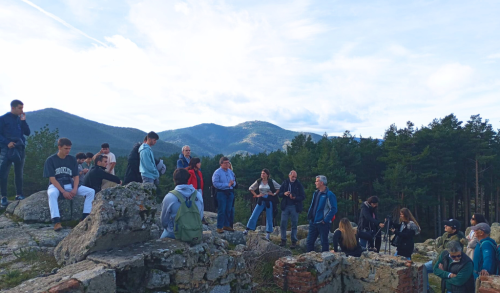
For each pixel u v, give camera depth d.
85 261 4.04
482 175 38.59
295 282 6.08
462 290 5.37
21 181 8.44
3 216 7.38
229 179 8.72
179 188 4.78
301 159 38.03
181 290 4.40
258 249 7.69
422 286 6.30
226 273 5.09
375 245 8.30
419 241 36.44
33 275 4.49
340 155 40.56
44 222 7.03
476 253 5.33
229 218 8.86
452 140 38.66
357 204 40.53
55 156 6.57
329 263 6.38
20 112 8.23
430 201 35.06
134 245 4.54
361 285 6.33
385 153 40.31
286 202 9.20
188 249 4.57
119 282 4.01
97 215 4.36
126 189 4.73
